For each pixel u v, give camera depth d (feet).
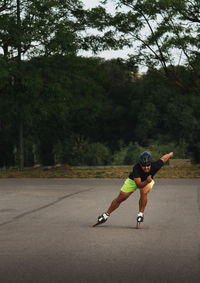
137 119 208.33
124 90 218.59
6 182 79.92
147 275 21.04
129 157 163.02
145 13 99.40
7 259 24.25
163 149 165.99
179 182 77.51
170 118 188.24
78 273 21.42
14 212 42.24
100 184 74.18
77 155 167.94
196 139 183.93
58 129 165.68
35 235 30.81
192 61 101.40
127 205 46.57
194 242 28.40
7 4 104.78
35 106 107.24
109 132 211.82
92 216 39.55
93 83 151.23
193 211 42.63
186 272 21.54
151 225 34.78
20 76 103.24
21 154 112.68
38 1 101.55
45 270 21.98
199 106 187.01
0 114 116.98
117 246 27.22
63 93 109.81
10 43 108.17
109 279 20.40
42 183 77.10
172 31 98.94
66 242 28.48
